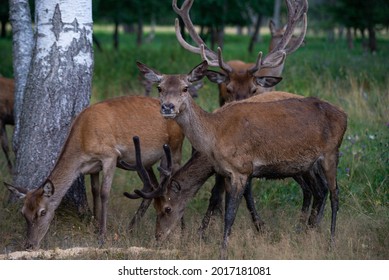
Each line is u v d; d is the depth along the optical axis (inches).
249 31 2480.3
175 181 458.6
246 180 432.1
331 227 446.0
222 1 1231.5
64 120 495.2
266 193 535.8
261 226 461.7
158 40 2073.1
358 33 2027.6
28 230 442.0
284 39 596.1
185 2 577.0
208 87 791.1
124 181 569.0
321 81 791.1
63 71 494.6
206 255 420.5
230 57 1217.4
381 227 445.4
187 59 1084.5
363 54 1020.5
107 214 505.0
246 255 416.5
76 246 455.2
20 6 564.7
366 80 834.2
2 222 479.8
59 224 486.6
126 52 1200.2
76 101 498.3
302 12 599.5
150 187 445.4
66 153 459.5
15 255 424.8
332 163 449.1
